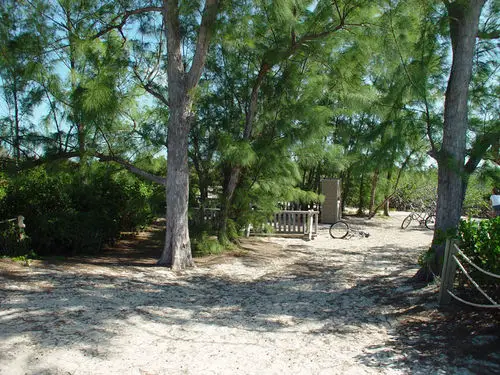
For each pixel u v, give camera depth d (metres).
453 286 5.37
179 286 6.79
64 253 8.93
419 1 6.28
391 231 16.19
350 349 4.12
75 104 7.07
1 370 3.32
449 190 6.34
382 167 6.38
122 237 11.45
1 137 7.52
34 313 4.73
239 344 4.25
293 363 3.79
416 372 3.57
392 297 6.03
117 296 5.79
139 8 8.32
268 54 8.78
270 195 10.42
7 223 7.82
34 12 7.42
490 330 4.23
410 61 6.54
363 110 8.62
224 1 7.51
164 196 9.52
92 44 7.77
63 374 3.36
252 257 9.72
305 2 8.21
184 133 8.14
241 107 10.32
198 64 7.87
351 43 8.66
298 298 6.20
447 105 6.35
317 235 14.37
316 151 9.78
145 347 4.04
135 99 8.61
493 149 6.12
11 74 7.21
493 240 4.56
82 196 9.45
